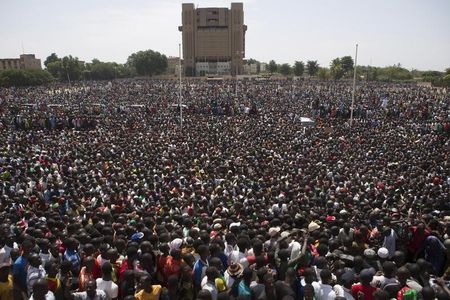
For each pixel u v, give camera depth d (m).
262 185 15.52
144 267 7.09
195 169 18.67
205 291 5.75
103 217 11.00
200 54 150.25
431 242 8.55
